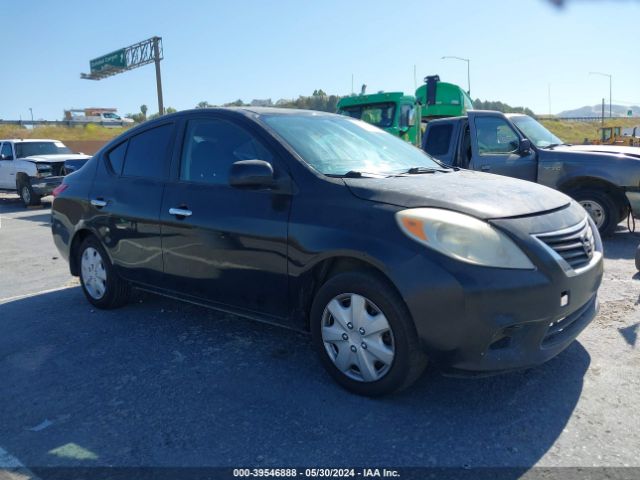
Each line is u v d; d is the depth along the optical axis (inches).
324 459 105.7
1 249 345.1
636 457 103.4
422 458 105.0
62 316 195.6
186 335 172.1
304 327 140.3
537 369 139.8
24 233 412.8
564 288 116.5
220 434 115.3
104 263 194.1
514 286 110.8
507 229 114.7
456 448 107.8
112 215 183.6
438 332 113.3
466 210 116.6
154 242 169.3
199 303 163.3
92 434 117.3
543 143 320.2
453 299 110.7
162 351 159.9
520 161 306.5
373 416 120.2
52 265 291.0
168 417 123.0
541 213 123.6
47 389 138.8
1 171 636.1
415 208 119.1
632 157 283.1
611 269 234.7
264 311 145.0
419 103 498.3
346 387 130.8
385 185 128.0
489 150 307.9
